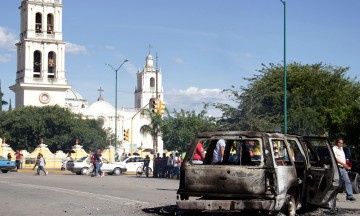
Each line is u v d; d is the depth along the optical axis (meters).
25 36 119.19
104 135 124.00
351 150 32.22
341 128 45.28
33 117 100.19
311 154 15.23
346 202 18.17
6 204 16.67
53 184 27.48
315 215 14.31
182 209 12.84
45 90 118.12
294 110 42.59
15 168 53.25
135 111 152.50
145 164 41.19
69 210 15.13
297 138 14.09
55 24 119.94
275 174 12.38
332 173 14.37
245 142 13.50
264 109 42.00
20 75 119.94
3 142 74.25
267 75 51.47
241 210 12.55
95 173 39.78
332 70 52.47
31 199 18.44
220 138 12.95
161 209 14.79
